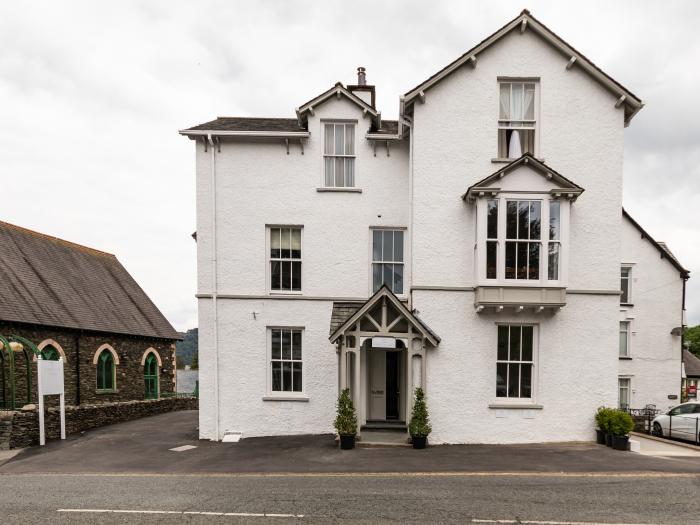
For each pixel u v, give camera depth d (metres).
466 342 11.91
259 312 13.34
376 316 11.66
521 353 11.92
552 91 12.13
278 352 13.41
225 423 13.11
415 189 12.23
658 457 10.29
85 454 11.57
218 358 13.23
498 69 12.20
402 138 13.23
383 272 13.61
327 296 13.37
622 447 10.93
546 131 12.10
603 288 11.88
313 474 8.89
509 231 11.54
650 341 22.66
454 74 12.25
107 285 24.64
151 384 24.72
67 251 24.11
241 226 13.47
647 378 22.53
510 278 11.52
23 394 17.06
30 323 17.02
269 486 8.09
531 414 11.72
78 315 19.98
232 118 15.18
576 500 7.25
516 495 7.48
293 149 13.56
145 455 11.28
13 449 12.32
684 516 6.61
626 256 22.94
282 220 13.49
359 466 9.45
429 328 11.93
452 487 7.93
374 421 13.14
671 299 22.78
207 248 13.39
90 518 6.58
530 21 11.98
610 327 11.84
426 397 11.74
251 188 13.52
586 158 12.05
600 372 11.77
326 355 13.24
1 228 20.64
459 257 12.10
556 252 11.59
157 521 6.44
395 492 7.65
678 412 16.14
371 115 13.58
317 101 13.33
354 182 13.67
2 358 16.23
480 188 11.41
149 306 26.64
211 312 13.29
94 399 20.33
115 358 21.75
